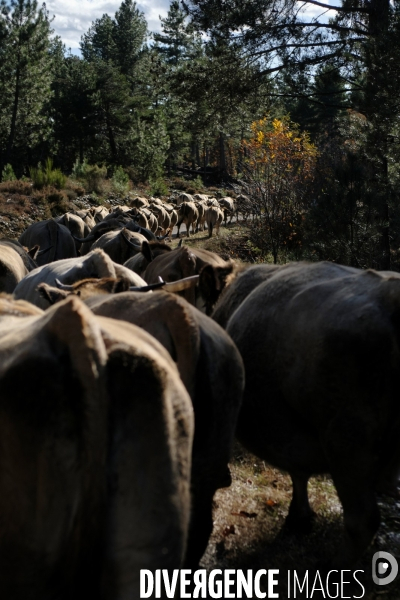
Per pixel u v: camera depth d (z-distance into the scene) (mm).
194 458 3236
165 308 3129
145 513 2141
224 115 21125
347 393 3648
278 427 4238
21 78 54438
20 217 32844
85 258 7434
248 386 4359
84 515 2047
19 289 7914
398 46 14547
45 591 2045
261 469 5949
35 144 57031
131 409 2170
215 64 20000
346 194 13188
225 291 5285
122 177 49125
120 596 2100
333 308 3803
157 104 77750
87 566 2072
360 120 16000
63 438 2035
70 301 2184
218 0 18844
